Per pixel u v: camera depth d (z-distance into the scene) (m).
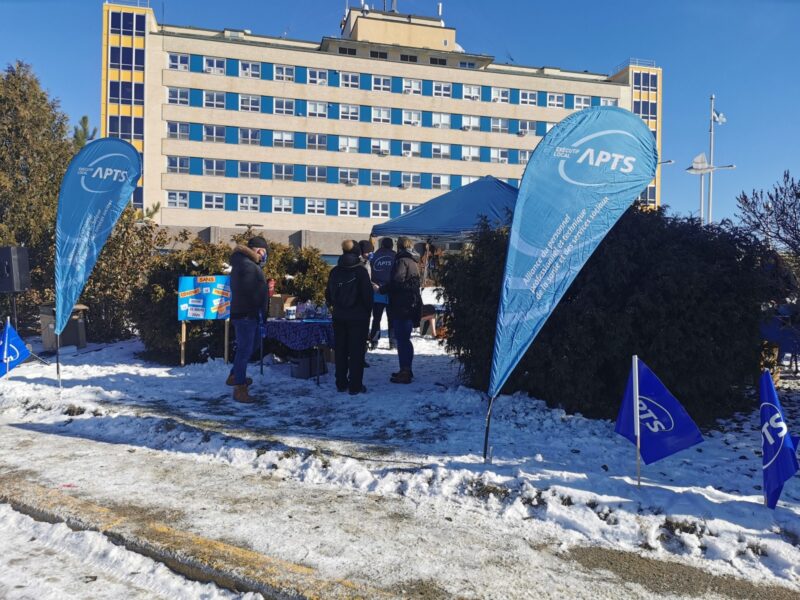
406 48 55.81
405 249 8.19
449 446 5.33
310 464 4.83
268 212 51.28
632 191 4.69
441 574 3.19
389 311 8.19
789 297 6.95
